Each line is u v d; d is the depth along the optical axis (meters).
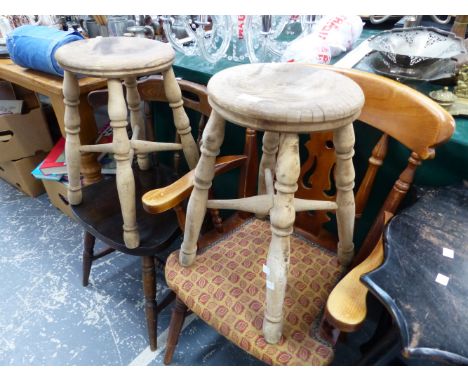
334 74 0.62
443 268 0.50
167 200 0.72
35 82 1.14
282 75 0.61
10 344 1.12
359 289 0.53
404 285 0.48
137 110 1.08
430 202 0.64
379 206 0.96
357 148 0.92
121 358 1.08
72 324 1.19
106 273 1.38
